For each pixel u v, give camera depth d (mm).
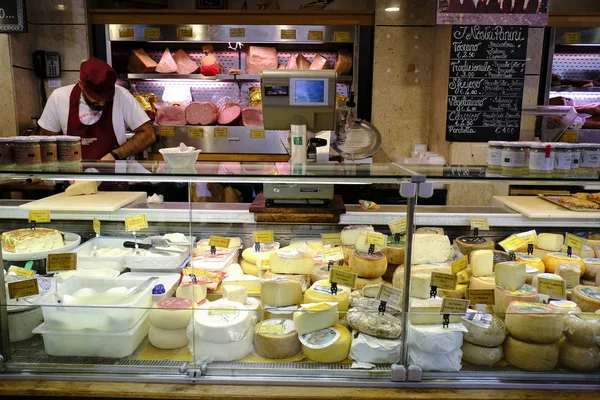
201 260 1885
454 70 3777
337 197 2104
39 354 1521
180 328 1538
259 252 1893
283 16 3990
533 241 1921
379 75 4156
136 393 1382
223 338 1470
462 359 1505
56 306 1482
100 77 2965
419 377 1420
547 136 3980
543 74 3994
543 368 1459
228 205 2084
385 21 4055
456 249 1905
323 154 2227
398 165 1773
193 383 1417
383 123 4254
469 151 3850
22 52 3867
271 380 1417
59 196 2094
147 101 4027
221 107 4156
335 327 1557
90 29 4023
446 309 1489
